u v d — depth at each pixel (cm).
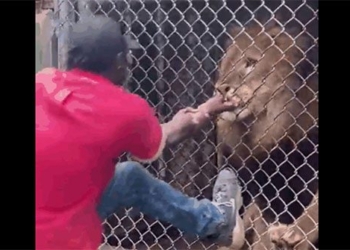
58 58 376
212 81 462
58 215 267
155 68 443
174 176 432
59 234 267
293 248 388
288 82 432
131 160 329
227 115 423
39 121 263
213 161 443
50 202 264
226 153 442
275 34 435
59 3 384
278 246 395
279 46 434
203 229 318
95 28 277
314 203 393
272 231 394
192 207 314
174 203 307
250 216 423
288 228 391
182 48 473
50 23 386
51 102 264
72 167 263
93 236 278
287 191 441
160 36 470
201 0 458
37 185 261
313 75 426
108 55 275
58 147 261
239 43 441
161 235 425
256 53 433
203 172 441
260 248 409
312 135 434
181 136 312
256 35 438
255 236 418
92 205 276
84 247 274
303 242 385
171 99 468
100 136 264
